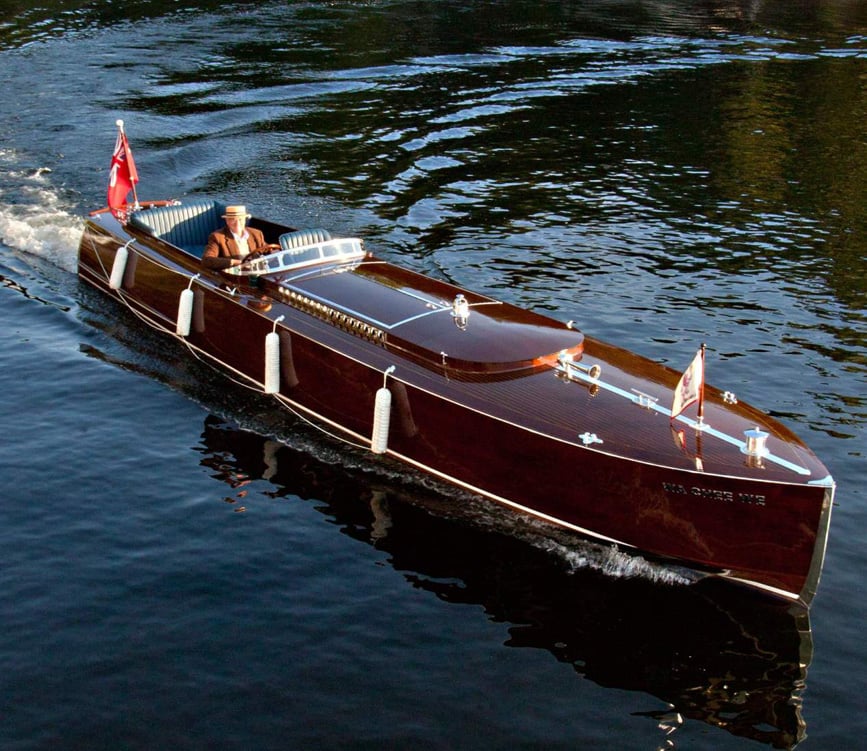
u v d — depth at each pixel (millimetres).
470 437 8859
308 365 10234
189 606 7844
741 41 33281
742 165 20656
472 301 10461
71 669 7168
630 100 25797
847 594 7965
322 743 6523
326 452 10156
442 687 7031
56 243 15367
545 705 6867
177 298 12086
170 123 21641
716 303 13820
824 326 13047
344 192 18234
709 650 7402
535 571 8336
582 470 8180
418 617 7746
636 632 7605
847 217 17547
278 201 17469
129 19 32625
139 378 11641
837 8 40031
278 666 7211
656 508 7969
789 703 6875
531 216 17484
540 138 22359
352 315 10133
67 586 8055
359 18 34594
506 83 27188
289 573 8266
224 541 8672
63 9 33906
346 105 24281
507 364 9094
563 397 8695
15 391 11242
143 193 17438
